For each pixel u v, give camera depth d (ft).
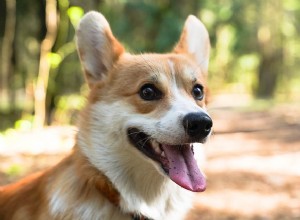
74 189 2.38
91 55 2.57
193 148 2.47
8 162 4.58
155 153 2.39
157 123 2.35
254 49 17.02
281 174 5.15
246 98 16.84
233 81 19.72
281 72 18.11
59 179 2.43
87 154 2.38
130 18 7.84
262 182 4.80
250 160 5.83
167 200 2.47
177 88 2.48
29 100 7.54
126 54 2.61
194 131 2.29
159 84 2.45
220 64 17.79
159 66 2.49
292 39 17.80
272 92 17.12
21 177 4.12
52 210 2.37
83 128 2.42
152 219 2.42
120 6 7.67
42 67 6.68
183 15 7.54
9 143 5.43
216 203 4.11
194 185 2.30
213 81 19.17
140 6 7.42
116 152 2.36
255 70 18.01
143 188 2.41
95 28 2.58
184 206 2.53
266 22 15.78
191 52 2.78
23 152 5.00
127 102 2.43
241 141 7.30
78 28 2.56
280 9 15.67
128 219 2.40
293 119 10.25
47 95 7.22
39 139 5.67
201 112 2.32
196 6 7.98
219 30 13.64
